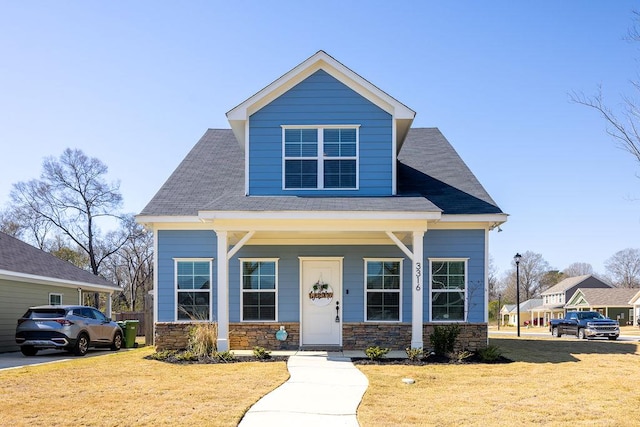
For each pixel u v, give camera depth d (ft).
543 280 305.94
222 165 57.11
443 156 59.62
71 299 73.10
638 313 175.22
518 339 70.74
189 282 49.01
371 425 22.99
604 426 23.09
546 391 30.14
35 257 69.62
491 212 47.09
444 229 48.73
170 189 52.21
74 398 27.81
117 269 176.24
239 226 43.21
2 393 29.12
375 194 48.52
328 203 44.78
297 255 49.49
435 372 36.11
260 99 48.85
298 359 41.32
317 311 49.16
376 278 49.24
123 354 47.73
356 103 49.32
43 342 49.93
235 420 23.50
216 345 43.16
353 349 48.08
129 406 26.00
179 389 29.99
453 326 44.55
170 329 48.32
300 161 49.06
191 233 49.26
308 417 24.22
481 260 48.37
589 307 186.09
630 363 41.65
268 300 49.19
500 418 24.27
